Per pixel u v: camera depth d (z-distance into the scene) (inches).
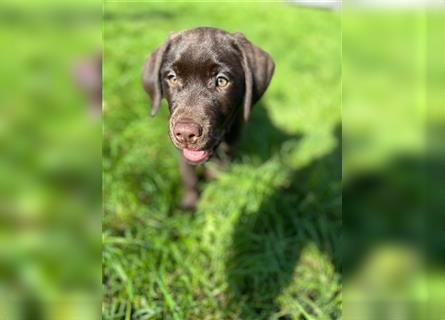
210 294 14.4
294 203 17.7
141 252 14.8
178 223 16.2
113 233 15.5
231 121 16.5
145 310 13.2
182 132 14.2
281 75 27.9
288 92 26.1
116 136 18.3
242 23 38.3
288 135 22.0
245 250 15.5
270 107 24.0
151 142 18.9
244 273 14.8
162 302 13.7
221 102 15.4
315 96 25.9
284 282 14.9
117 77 22.4
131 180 17.5
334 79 28.3
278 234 15.9
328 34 37.3
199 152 14.9
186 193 17.5
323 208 17.3
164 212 16.6
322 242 16.3
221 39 16.0
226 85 15.5
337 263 15.1
